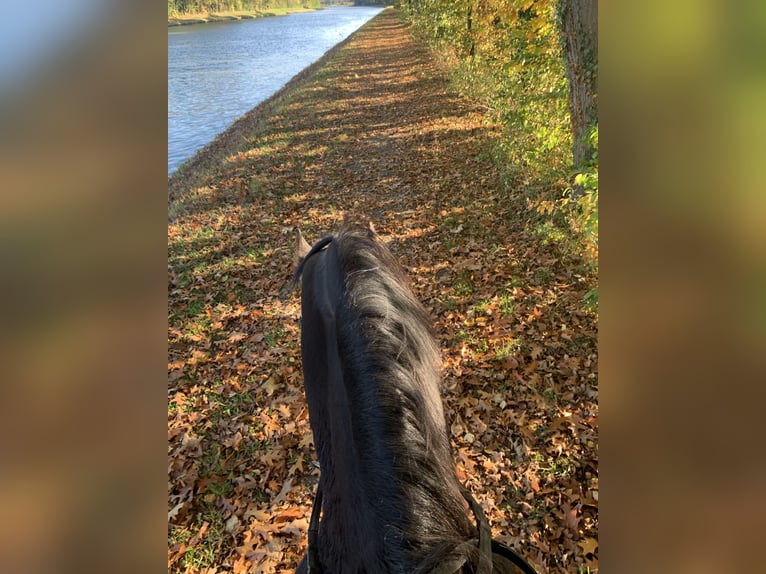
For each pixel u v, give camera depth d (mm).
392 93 17234
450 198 7898
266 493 3541
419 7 23953
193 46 38500
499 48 10938
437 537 1129
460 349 4559
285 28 54000
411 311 1569
